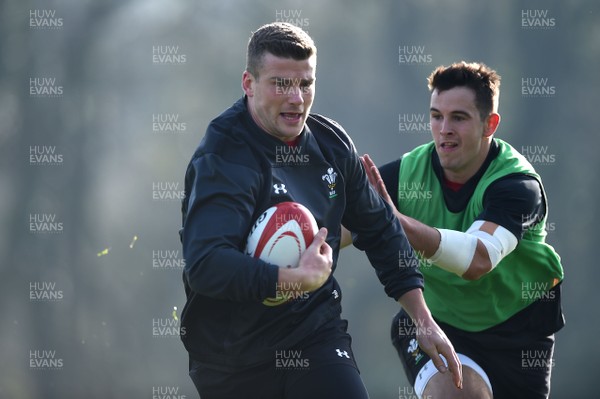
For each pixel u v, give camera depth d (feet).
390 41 331.57
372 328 291.17
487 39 325.83
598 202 294.25
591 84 312.91
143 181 318.65
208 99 336.90
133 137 326.85
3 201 309.83
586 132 306.55
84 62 328.29
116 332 288.71
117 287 298.76
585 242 291.38
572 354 278.05
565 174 299.99
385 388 287.28
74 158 316.81
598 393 265.54
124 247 304.91
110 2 334.85
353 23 335.26
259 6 343.05
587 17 316.40
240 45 341.82
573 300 285.43
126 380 278.05
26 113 317.63
